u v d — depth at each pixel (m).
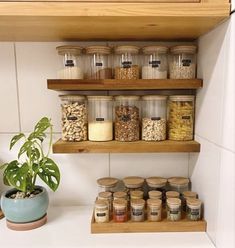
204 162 0.84
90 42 0.96
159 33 0.84
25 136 0.99
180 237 0.81
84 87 0.83
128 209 0.92
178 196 0.91
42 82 0.97
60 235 0.82
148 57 0.89
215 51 0.75
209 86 0.79
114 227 0.84
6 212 0.83
